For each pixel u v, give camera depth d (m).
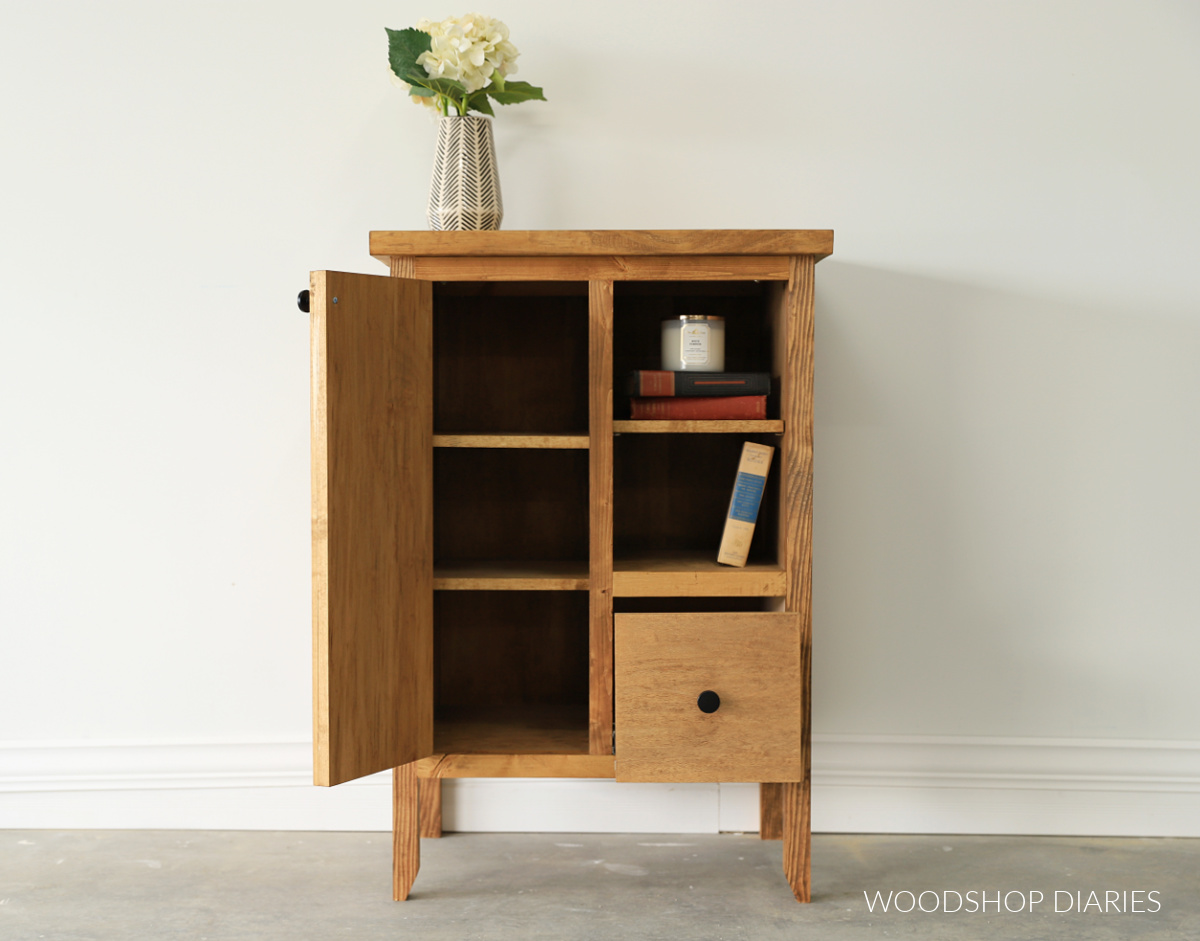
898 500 1.63
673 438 1.63
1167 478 1.62
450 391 1.63
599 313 1.30
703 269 1.29
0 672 1.64
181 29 1.60
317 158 1.61
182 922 1.30
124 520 1.63
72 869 1.48
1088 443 1.62
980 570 1.63
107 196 1.61
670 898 1.38
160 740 1.64
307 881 1.43
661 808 1.64
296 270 1.62
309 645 1.64
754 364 1.62
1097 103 1.59
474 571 1.44
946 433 1.62
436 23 1.40
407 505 1.27
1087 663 1.63
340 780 1.18
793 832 1.36
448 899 1.37
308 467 1.63
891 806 1.64
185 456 1.63
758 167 1.61
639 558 1.48
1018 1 1.59
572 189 1.62
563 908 1.34
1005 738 1.64
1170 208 1.60
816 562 1.63
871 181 1.61
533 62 1.61
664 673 1.25
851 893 1.40
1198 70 1.58
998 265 1.61
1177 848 1.58
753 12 1.60
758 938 1.26
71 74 1.60
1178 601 1.62
